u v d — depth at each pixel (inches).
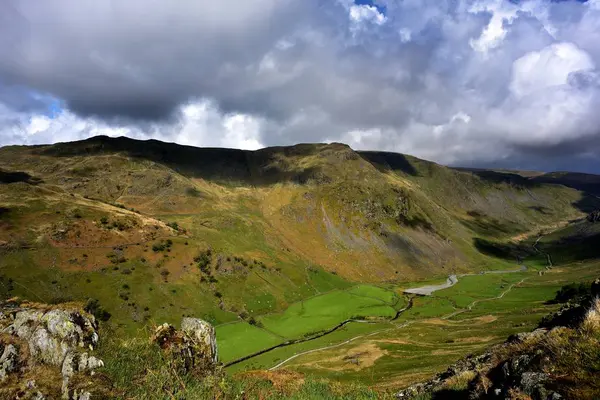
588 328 422.6
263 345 4562.0
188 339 642.2
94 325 588.4
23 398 442.9
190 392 456.8
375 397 772.6
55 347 515.2
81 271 5334.6
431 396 761.6
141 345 584.4
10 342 511.2
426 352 3479.3
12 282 4665.4
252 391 567.2
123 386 472.7
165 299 5467.5
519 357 467.2
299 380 1098.1
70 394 451.5
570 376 370.9
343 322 5639.8
